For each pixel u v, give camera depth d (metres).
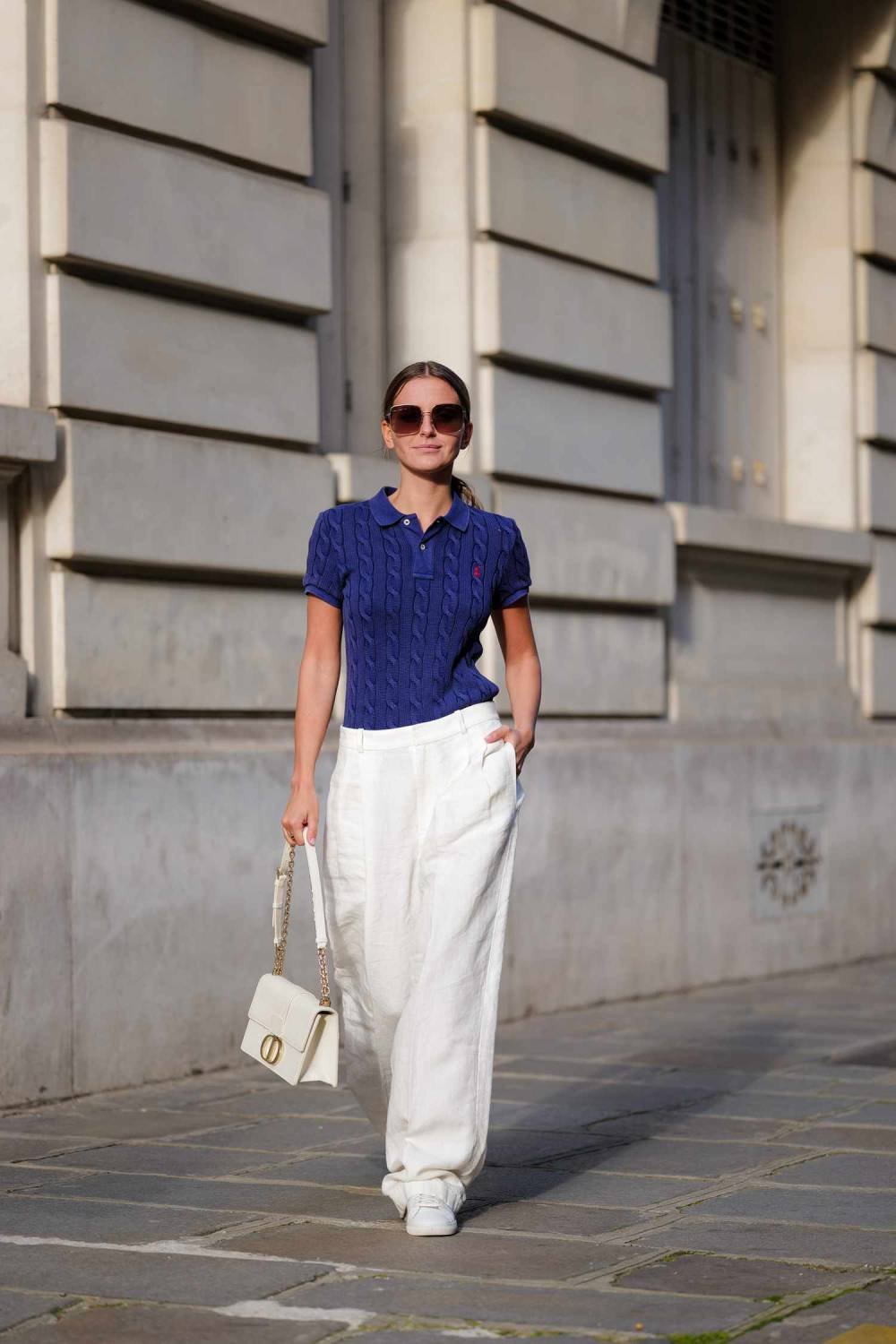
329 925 4.39
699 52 10.31
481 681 4.36
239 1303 3.65
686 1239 4.17
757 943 9.54
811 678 10.52
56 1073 5.96
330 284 7.26
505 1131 5.55
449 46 8.06
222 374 6.82
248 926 6.71
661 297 9.16
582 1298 3.68
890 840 10.70
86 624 6.29
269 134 7.05
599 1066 6.74
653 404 9.16
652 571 8.95
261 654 6.99
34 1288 3.76
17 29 6.16
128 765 6.24
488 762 4.28
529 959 8.02
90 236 6.24
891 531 11.15
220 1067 6.59
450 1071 4.22
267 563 6.93
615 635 8.78
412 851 4.26
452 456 4.36
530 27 8.29
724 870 9.30
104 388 6.34
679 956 8.95
